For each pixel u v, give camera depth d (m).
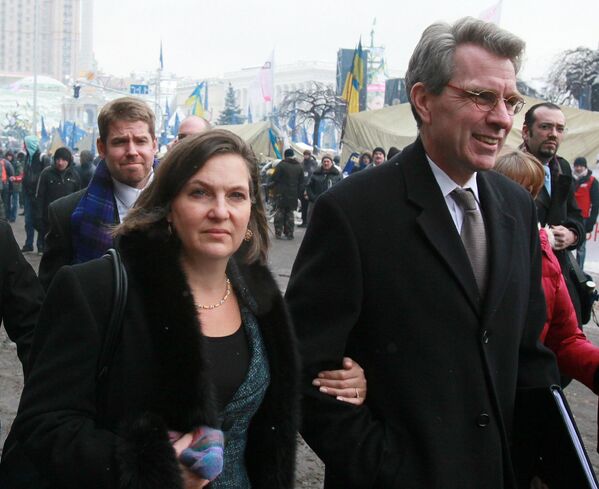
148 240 1.90
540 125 4.12
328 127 59.22
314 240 2.34
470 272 2.25
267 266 2.14
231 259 2.11
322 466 4.59
